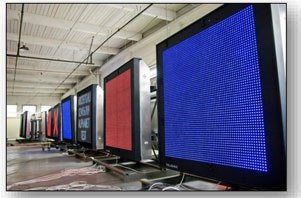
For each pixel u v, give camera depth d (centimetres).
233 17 184
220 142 192
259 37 163
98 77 1095
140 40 715
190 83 230
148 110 369
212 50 204
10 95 1681
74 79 1380
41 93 1761
